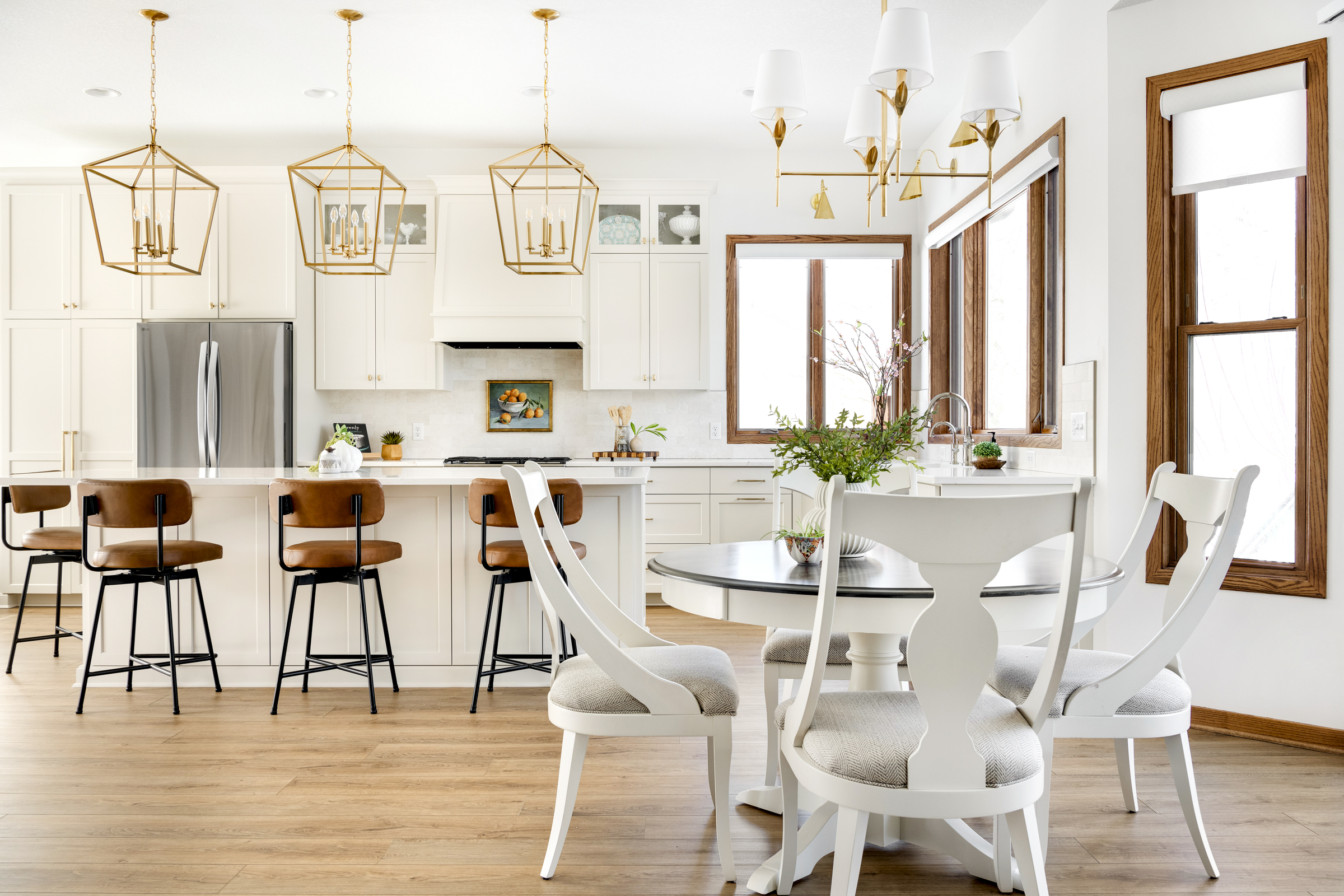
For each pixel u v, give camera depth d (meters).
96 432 5.21
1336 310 2.71
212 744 2.80
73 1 3.65
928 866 2.01
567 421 5.82
